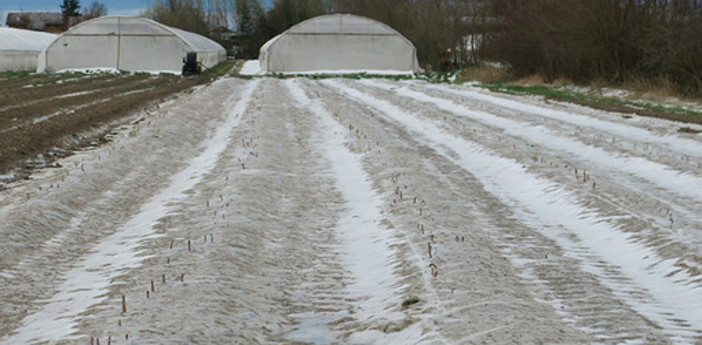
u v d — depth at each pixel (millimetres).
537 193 15281
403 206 13445
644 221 12062
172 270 9852
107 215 13844
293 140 22859
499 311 7973
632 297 9039
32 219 12438
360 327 8023
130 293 9016
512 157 18750
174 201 14523
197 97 35406
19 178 16266
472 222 12656
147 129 23359
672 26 38906
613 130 24516
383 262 10586
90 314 8336
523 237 11938
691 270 9688
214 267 9898
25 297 9406
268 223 12562
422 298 8633
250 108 31859
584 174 15750
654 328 7812
